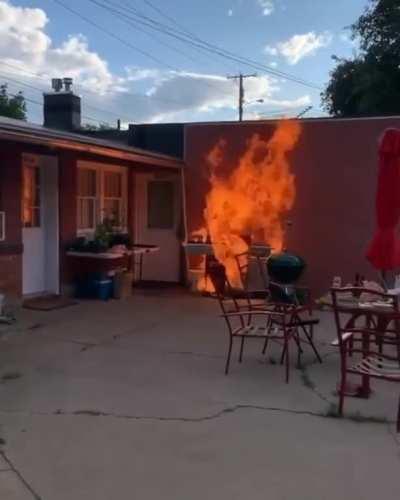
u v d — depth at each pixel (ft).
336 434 14.49
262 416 15.58
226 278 33.22
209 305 31.94
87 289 32.42
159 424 14.90
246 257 34.91
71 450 13.34
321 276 34.27
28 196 29.89
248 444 13.82
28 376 18.66
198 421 15.16
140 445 13.67
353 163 33.42
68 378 18.56
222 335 24.98
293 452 13.43
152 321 27.50
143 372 19.40
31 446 13.50
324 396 17.24
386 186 20.04
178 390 17.60
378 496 11.55
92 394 17.06
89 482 11.93
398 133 19.72
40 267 30.91
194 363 20.63
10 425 14.67
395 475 12.42
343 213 33.76
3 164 26.96
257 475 12.32
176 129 37.47
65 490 11.59
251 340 24.14
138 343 23.29
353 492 11.69
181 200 38.34
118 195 37.29
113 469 12.49
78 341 23.27
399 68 71.26
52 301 30.09
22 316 27.09
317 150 34.09
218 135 36.17
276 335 19.61
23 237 29.53
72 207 31.76
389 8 72.38
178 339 24.12
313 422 15.25
